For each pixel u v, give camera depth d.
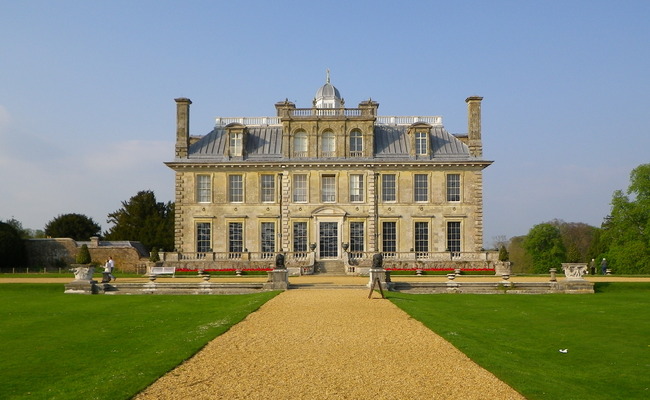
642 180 85.94
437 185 73.19
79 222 110.31
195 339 23.06
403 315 30.00
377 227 72.88
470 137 74.56
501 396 16.06
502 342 24.70
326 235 73.00
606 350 23.52
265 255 71.94
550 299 40.44
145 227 106.00
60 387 17.22
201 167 73.44
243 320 28.27
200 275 61.72
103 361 20.73
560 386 17.47
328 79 99.19
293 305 33.88
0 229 78.75
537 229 112.06
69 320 30.48
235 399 15.65
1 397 16.45
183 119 74.94
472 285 45.38
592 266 70.19
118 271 80.25
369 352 21.08
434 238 72.75
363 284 47.94
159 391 16.34
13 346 23.44
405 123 78.12
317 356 20.44
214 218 73.31
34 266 81.06
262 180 73.69
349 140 74.06
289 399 15.64
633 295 43.38
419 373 18.25
